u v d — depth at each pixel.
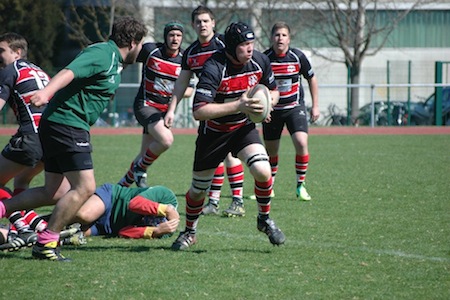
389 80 70.06
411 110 66.19
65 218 13.86
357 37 72.56
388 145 43.53
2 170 15.37
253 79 14.34
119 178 27.45
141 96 23.20
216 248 15.18
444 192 23.42
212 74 13.91
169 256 14.41
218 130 14.38
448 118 64.94
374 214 19.31
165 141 22.09
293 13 74.12
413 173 28.81
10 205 14.48
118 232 16.64
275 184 26.14
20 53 15.81
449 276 12.73
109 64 13.46
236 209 19.53
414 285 12.15
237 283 12.30
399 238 16.05
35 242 14.64
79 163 13.57
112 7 74.12
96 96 13.61
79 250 15.04
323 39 82.75
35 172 16.64
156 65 22.75
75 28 82.38
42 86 15.48
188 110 65.94
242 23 13.69
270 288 11.99
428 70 75.88
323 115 69.88
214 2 72.38
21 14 78.44
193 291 11.82
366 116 66.88
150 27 74.56
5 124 66.62
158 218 16.59
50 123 13.51
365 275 12.80
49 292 11.82
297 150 22.23
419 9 79.81
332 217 18.92
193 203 14.98
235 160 19.64
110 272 13.09
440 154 37.31
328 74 82.50
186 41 73.56
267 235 14.94
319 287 12.04
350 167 31.36
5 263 13.78
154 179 27.67
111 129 60.72
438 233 16.58
